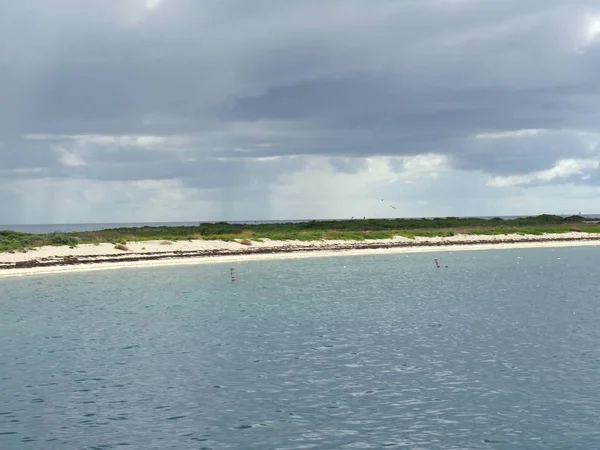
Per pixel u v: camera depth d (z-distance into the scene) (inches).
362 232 4490.7
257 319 1472.7
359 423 740.0
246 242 3673.7
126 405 810.2
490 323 1405.0
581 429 716.7
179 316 1526.8
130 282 2289.6
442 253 3791.8
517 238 4537.4
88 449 663.1
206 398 837.8
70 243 3184.1
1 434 706.2
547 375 944.3
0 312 1595.7
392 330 1318.9
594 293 1987.0
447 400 823.7
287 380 922.7
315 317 1498.5
